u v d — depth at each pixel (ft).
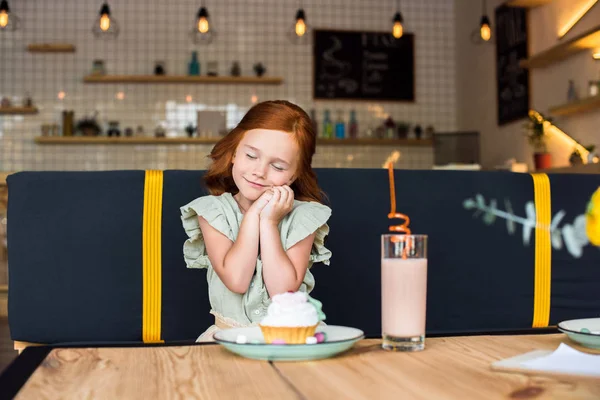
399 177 6.53
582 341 2.91
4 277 10.38
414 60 20.71
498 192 6.72
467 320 6.59
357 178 6.44
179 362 2.65
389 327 2.89
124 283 6.03
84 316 6.00
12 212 6.01
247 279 4.36
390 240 2.92
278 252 4.31
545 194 6.82
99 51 19.74
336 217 6.34
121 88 19.80
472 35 18.08
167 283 6.05
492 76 18.39
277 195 4.33
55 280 5.99
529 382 2.21
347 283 6.33
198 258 4.86
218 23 20.13
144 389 2.20
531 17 16.35
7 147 19.45
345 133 20.22
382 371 2.42
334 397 2.04
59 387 2.24
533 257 6.75
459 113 20.63
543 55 14.85
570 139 14.65
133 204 6.07
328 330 3.25
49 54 19.60
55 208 6.02
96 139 19.06
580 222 6.88
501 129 17.93
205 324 6.07
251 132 4.51
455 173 6.66
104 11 16.65
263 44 20.25
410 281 2.86
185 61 19.94
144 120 19.81
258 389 2.17
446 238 6.57
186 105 19.99
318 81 20.27
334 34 20.38
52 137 18.95
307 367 2.53
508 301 6.68
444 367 2.47
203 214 4.57
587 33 13.08
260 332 3.21
